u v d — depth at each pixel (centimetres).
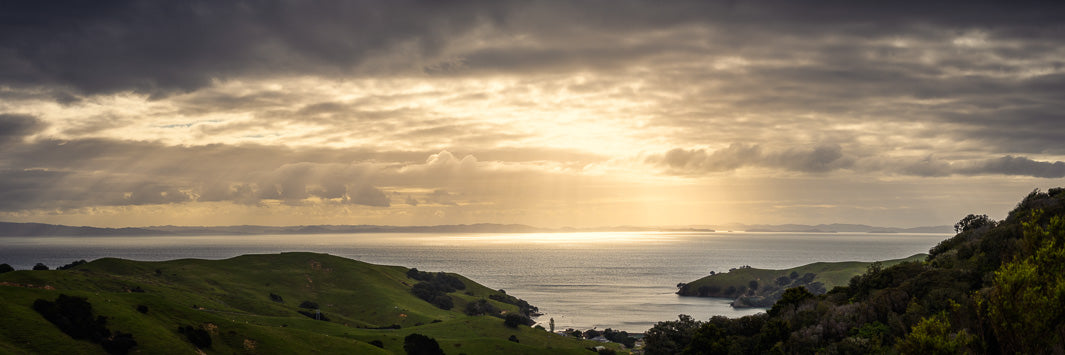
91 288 12531
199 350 7081
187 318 7725
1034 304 3197
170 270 18400
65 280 12438
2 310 5984
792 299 9200
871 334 6294
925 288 6775
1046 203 7769
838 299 8438
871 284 8025
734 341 8088
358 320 17675
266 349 7819
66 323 6188
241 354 7519
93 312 6681
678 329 11781
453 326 15712
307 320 13062
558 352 12350
